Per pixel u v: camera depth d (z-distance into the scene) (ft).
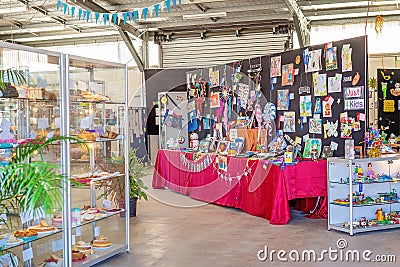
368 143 24.08
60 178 12.26
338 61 25.46
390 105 35.96
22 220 15.11
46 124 15.94
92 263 17.52
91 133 17.83
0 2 37.58
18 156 13.29
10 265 14.39
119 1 38.40
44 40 52.03
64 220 16.37
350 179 21.81
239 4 39.27
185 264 17.75
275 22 43.73
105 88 18.83
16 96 14.79
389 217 23.07
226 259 18.31
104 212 18.85
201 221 25.25
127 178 19.54
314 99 26.91
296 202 27.66
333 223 22.84
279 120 29.19
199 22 43.60
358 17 42.11
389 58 44.55
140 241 21.18
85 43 51.13
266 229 23.16
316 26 43.19
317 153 25.93
